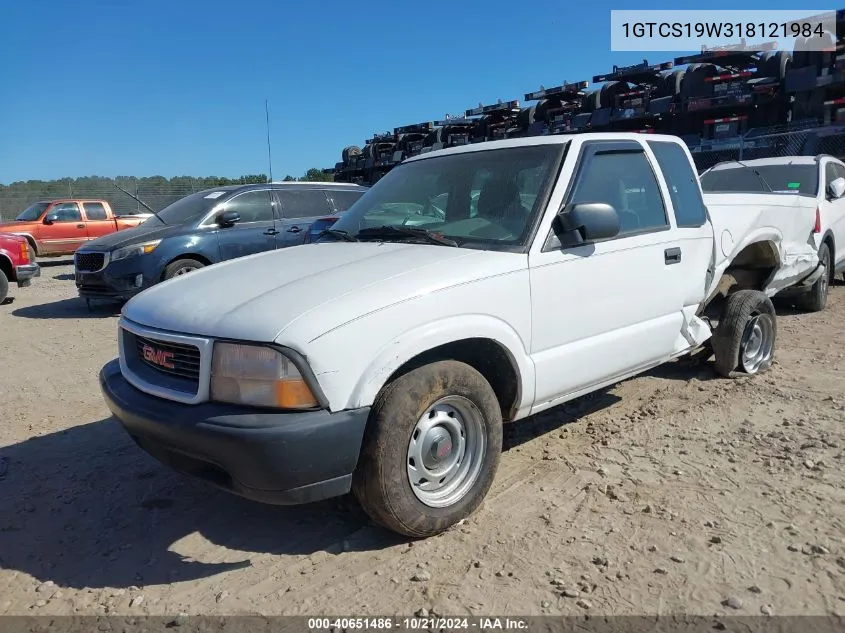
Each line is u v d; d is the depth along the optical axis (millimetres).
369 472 2955
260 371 2771
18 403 5594
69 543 3350
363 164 22359
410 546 3166
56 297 11961
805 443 4145
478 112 19125
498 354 3465
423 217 4113
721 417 4672
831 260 8047
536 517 3381
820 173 8227
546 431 4562
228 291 3244
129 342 3422
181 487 3936
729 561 2936
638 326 4219
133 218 20266
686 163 4828
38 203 19266
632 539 3143
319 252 3838
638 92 15406
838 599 2670
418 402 3025
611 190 4090
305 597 2822
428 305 3090
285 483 2771
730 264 5785
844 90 12727
